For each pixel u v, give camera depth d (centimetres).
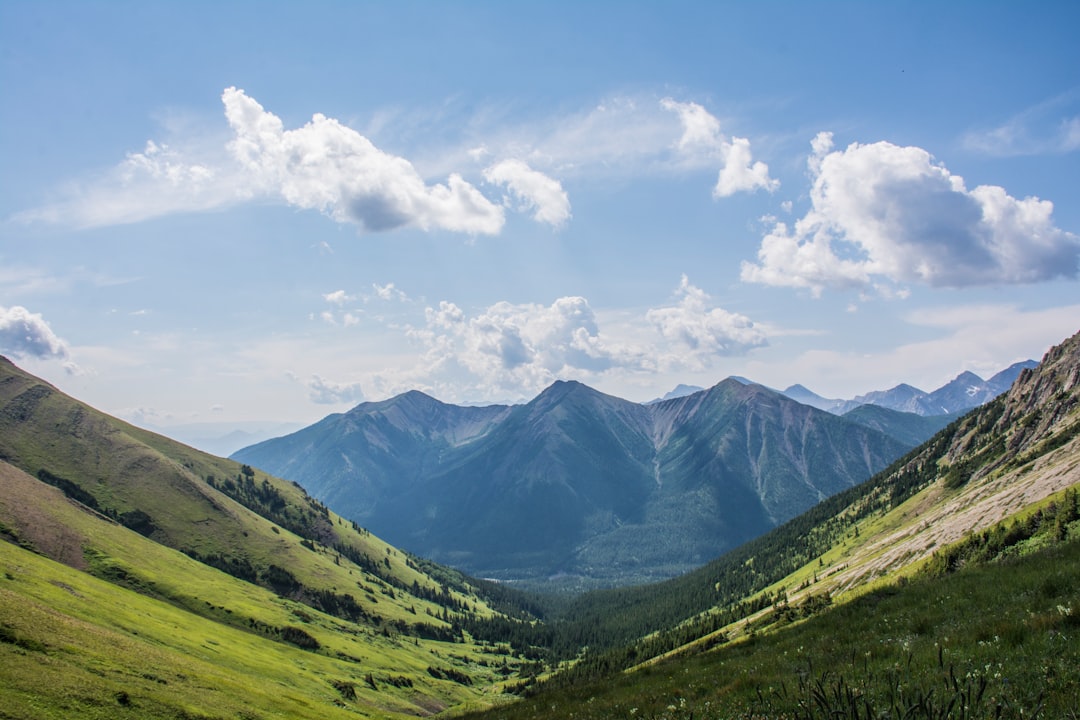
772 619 9150
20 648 4797
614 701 2602
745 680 1994
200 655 9175
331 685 12019
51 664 4712
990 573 2853
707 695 1983
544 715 3012
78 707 4194
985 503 11994
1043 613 1716
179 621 11819
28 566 9706
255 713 5816
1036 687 1156
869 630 2455
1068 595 1984
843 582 13412
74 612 7956
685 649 10175
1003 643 1552
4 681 4119
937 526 13550
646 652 16762
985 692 1177
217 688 6159
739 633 9525
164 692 5166
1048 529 6706
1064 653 1348
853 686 1395
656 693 2430
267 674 10262
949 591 2741
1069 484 8794
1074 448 12125
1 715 3672
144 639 8369
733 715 1545
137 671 5450
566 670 18088
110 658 5444
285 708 6719
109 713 4309
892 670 1501
